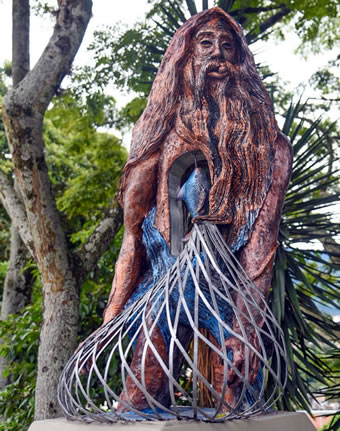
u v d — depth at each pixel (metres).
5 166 10.12
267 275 1.91
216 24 2.20
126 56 5.49
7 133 4.95
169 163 2.09
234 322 1.82
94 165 11.20
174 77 2.14
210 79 2.14
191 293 1.89
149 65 5.12
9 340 5.23
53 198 4.97
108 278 5.42
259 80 2.21
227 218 1.94
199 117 2.08
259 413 1.60
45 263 4.81
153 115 2.17
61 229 4.91
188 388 3.87
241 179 2.02
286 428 1.60
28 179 4.88
